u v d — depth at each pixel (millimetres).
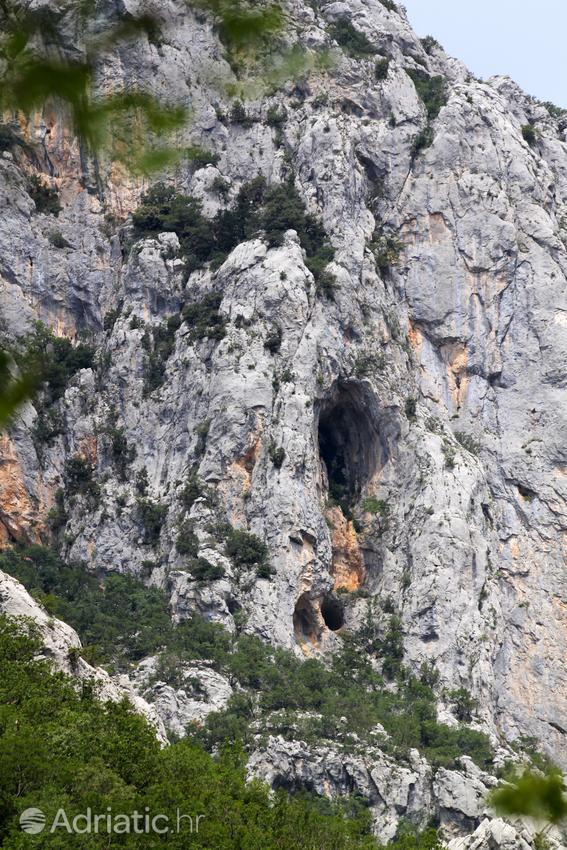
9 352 39906
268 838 159750
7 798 146750
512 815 47406
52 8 40312
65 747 161125
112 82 41812
